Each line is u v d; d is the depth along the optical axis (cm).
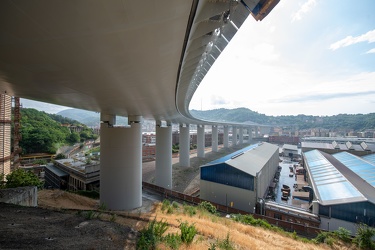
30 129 9056
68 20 668
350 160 5281
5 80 1282
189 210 2342
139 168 2827
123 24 726
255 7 1050
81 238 920
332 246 1900
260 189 3550
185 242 1084
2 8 589
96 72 1169
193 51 1409
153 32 823
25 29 702
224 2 962
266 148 6600
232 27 1333
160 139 4288
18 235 868
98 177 4297
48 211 1395
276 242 1723
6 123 3122
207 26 1084
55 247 784
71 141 11594
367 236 1923
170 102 2608
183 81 1992
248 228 1964
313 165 4869
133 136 2762
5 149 3094
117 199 2656
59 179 4603
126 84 1484
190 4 710
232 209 2958
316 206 2711
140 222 1702
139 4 638
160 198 3328
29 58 940
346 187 2936
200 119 5919
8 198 1638
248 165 3662
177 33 886
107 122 2777
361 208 2428
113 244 913
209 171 3531
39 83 1360
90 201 2981
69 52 896
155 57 1084
